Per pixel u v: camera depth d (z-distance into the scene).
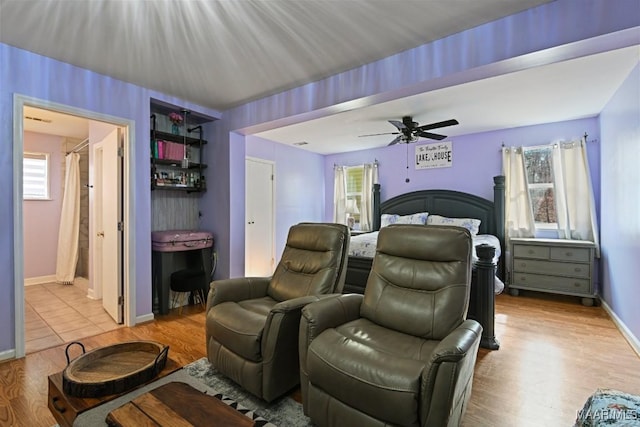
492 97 3.45
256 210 5.39
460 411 1.52
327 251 2.43
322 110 3.06
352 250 3.70
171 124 3.85
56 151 5.04
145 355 1.66
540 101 3.57
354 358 1.49
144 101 3.22
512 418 1.78
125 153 3.13
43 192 4.94
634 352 2.60
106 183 3.42
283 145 5.92
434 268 1.96
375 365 1.43
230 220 3.90
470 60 2.17
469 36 2.17
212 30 2.16
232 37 2.25
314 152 6.64
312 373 1.60
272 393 1.84
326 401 1.58
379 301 2.04
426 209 5.44
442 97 3.45
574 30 1.80
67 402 1.30
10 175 2.41
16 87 2.42
